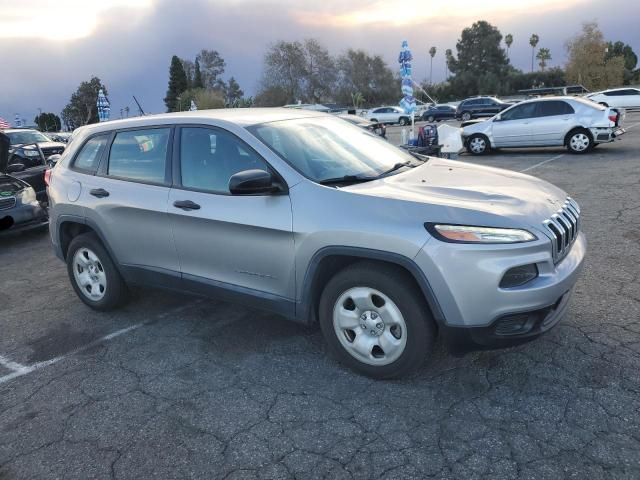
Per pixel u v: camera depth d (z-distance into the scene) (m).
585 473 2.52
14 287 5.99
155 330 4.45
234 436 3.00
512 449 2.72
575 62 58.72
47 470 2.84
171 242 4.11
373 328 3.32
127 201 4.30
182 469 2.77
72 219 4.78
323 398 3.29
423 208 3.12
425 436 2.87
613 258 5.34
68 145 5.18
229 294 3.89
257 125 3.90
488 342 3.04
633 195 8.12
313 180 3.51
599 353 3.52
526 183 3.76
